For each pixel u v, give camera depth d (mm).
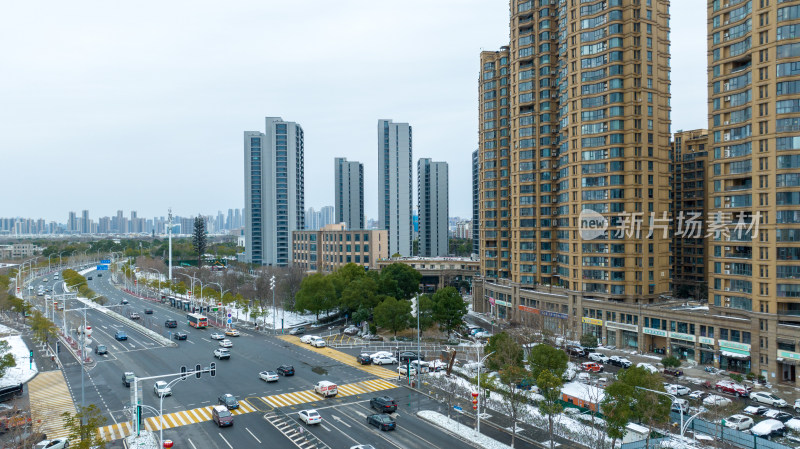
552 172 119000
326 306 120312
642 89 98062
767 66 73500
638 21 98188
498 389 54781
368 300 117250
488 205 139875
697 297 119500
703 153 132875
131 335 104375
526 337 89125
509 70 134375
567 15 107000
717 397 64375
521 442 50312
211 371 52406
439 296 107125
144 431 51750
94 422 44125
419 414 57656
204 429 52375
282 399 62562
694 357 83438
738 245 78062
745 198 77500
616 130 98375
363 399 63000
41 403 61094
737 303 78188
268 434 51125
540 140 121562
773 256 72062
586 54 102875
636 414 44656
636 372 48031
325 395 63406
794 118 71188
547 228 119125
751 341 74438
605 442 48656
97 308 139750
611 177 98938
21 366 78062
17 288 155500
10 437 48469
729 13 80500
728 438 50062
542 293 114625
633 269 97375
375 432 52031
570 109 106062
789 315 71062
